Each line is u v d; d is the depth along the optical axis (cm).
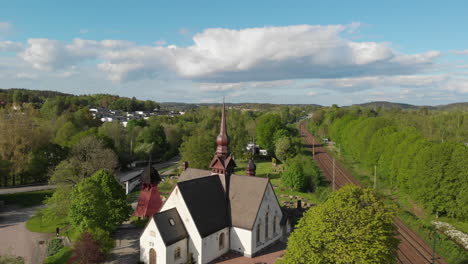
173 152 16888
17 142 10056
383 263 3650
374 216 3791
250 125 18512
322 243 3778
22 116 10638
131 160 14175
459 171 6788
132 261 5131
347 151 15275
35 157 10188
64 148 11244
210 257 5166
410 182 7731
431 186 7069
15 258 4341
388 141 10112
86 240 4819
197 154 10994
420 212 7688
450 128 14225
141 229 6575
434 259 5144
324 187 9844
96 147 9881
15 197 9212
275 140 14862
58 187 7169
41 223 7331
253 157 14738
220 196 5847
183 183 5297
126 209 6125
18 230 6931
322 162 13912
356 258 3584
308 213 4241
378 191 9556
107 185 6047
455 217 7094
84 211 5484
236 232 5500
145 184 6975
